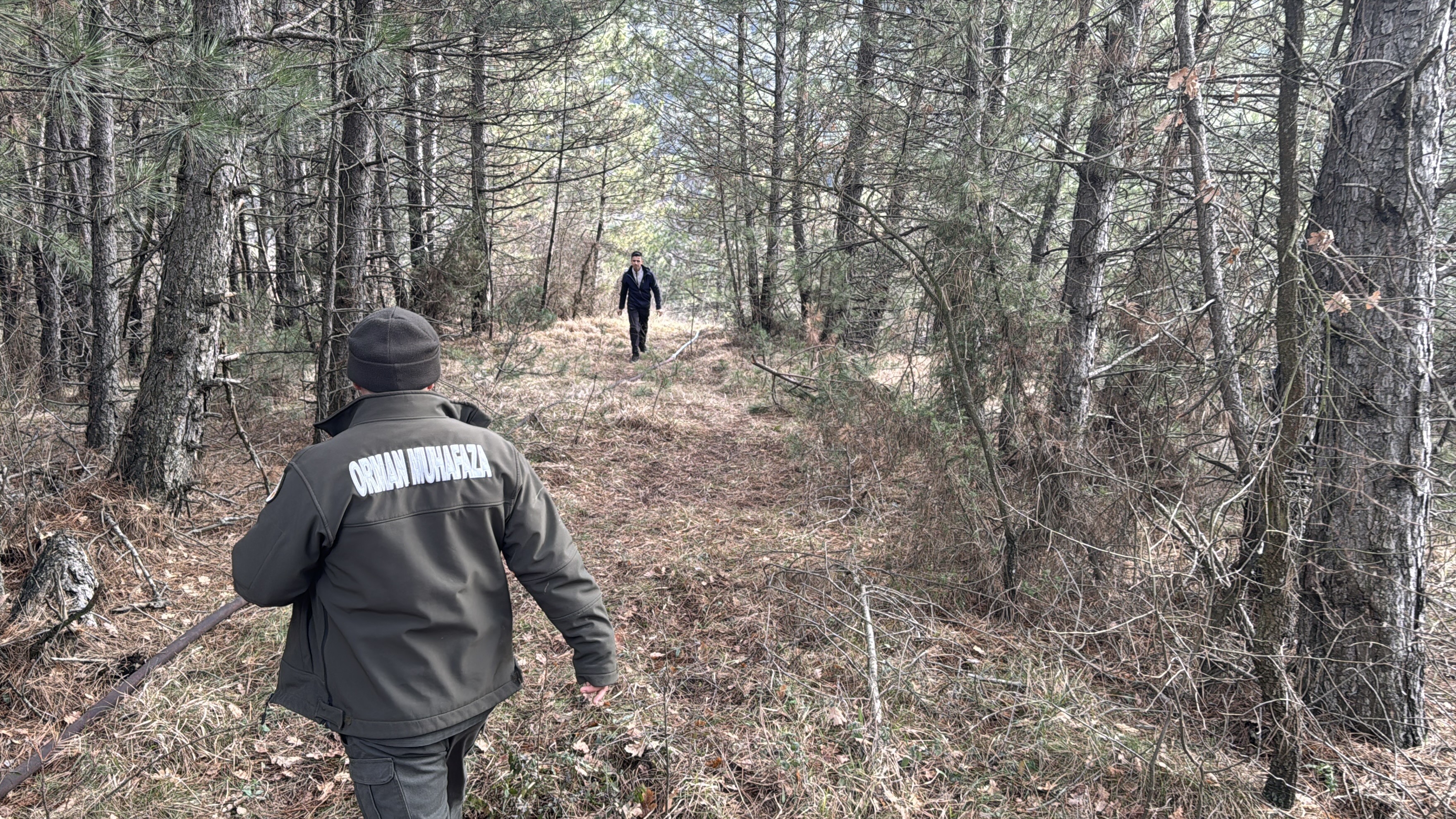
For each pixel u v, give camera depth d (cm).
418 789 178
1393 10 281
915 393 547
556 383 923
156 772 272
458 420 196
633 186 1527
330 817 256
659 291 1175
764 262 830
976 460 434
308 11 588
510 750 285
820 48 994
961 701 327
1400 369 290
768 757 285
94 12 414
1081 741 299
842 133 809
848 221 432
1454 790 277
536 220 1702
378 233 1022
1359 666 302
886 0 766
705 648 368
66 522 424
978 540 425
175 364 479
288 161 837
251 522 500
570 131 1166
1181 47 325
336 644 177
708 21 1100
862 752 291
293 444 660
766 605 409
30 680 308
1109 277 521
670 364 1098
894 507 538
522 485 192
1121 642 357
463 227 1034
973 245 436
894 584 434
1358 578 300
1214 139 441
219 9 466
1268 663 270
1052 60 468
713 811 256
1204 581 330
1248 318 327
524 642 364
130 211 590
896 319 577
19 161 466
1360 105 290
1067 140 479
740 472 670
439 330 974
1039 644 373
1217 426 404
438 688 179
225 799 263
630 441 744
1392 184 285
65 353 731
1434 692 335
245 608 378
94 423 598
